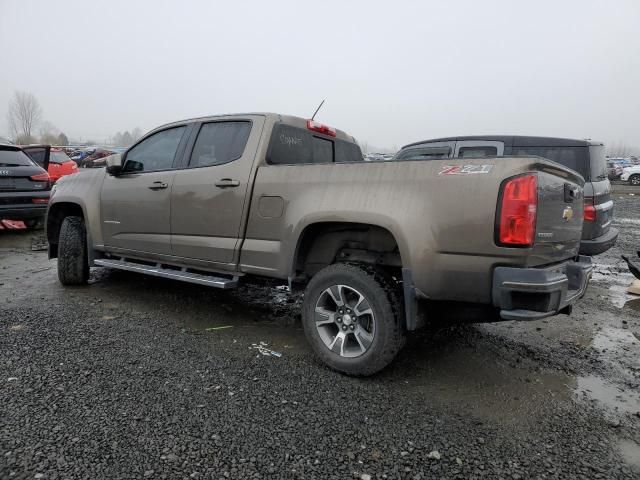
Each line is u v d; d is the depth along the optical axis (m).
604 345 3.87
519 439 2.41
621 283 6.16
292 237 3.32
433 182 2.76
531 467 2.18
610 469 2.18
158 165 4.45
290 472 2.10
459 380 3.11
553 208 2.81
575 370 3.34
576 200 3.24
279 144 3.82
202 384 2.91
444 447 2.32
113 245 4.79
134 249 4.57
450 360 3.46
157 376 3.00
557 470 2.17
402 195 2.86
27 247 7.88
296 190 3.33
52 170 13.01
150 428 2.39
